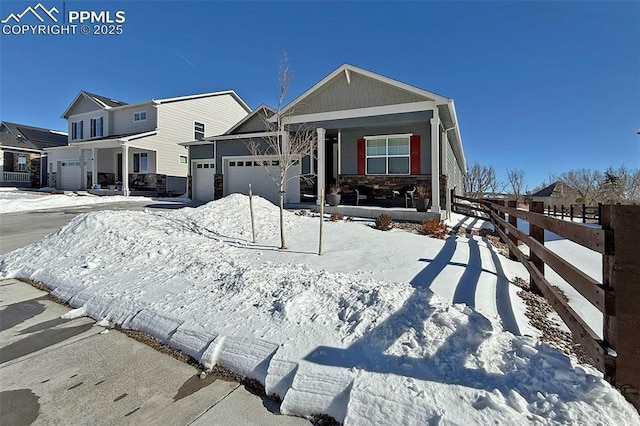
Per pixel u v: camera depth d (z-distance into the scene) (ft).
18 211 44.65
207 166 58.18
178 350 9.55
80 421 6.74
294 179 42.22
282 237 20.57
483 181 164.76
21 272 17.74
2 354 9.53
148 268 15.81
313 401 6.93
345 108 37.06
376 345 8.04
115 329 11.14
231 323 9.91
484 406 5.91
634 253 5.75
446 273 14.96
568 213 73.51
